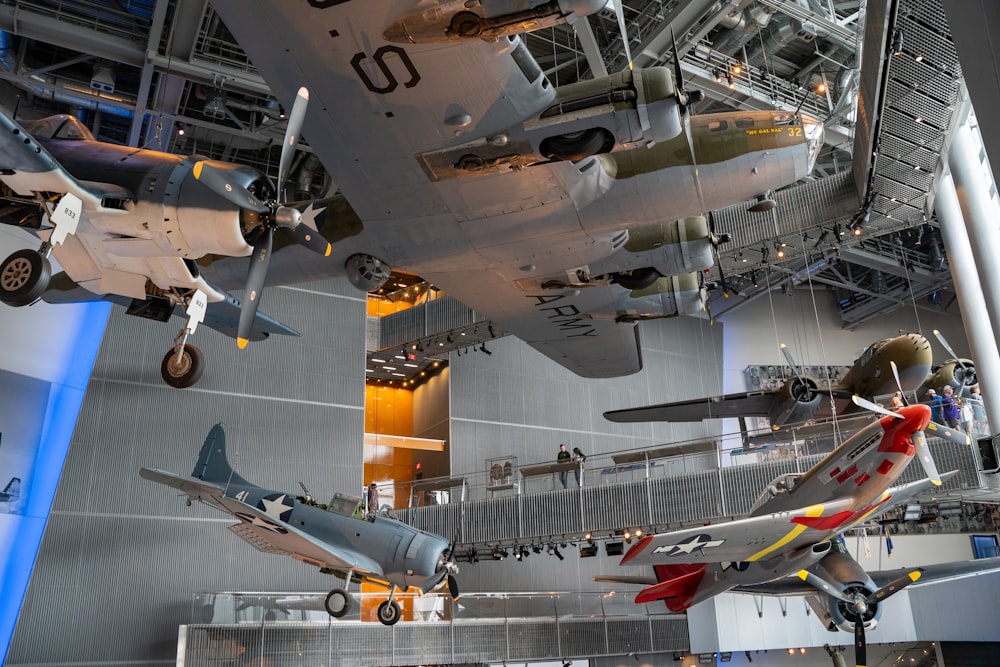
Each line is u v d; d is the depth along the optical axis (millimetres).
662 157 8984
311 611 14695
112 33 14656
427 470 21922
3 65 15281
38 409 15672
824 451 13383
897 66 10359
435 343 20312
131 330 17469
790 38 15062
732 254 14266
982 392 13047
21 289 8953
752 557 10070
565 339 13484
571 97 7664
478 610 16125
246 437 17891
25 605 14914
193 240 8711
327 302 19844
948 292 25266
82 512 15906
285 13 6715
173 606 16141
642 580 14156
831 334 26266
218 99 15867
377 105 7641
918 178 12672
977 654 18750
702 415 17344
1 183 8742
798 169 9000
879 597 10805
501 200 9109
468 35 6555
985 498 12664
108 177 8930
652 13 14508
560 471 16562
